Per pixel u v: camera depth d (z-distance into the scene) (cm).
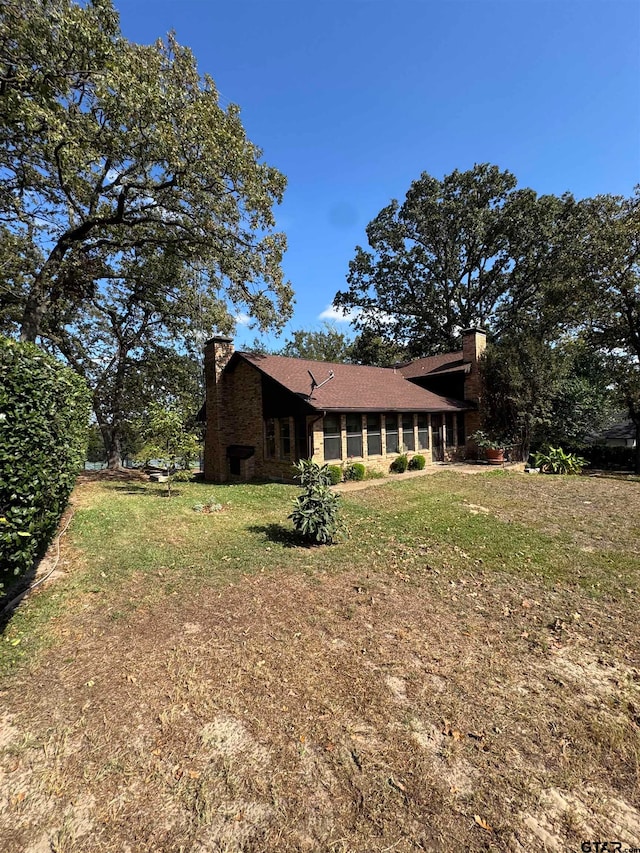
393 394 1633
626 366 1950
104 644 371
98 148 991
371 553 629
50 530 511
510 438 1797
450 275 3133
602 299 1923
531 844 197
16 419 356
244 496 1109
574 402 1950
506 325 2883
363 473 1333
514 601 474
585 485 1280
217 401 1623
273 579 523
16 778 233
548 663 353
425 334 3338
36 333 1220
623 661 358
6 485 334
